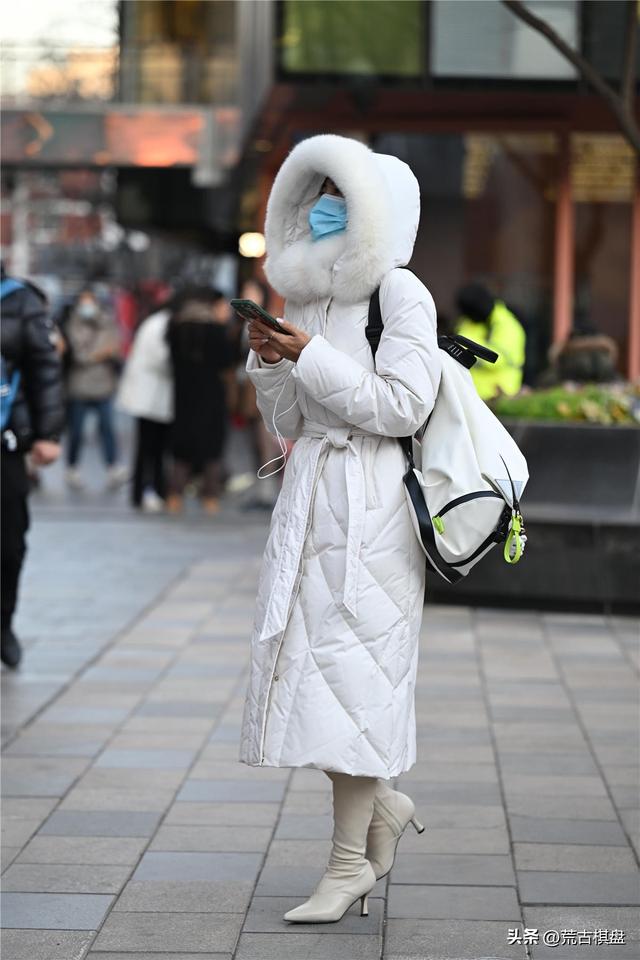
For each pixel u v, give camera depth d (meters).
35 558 14.26
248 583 12.83
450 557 5.03
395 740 5.08
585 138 20.78
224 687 8.95
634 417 12.04
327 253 5.09
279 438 5.50
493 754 7.49
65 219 50.50
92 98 26.31
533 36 18.09
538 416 12.12
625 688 8.97
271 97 19.03
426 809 6.61
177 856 5.98
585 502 11.63
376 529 5.07
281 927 5.23
